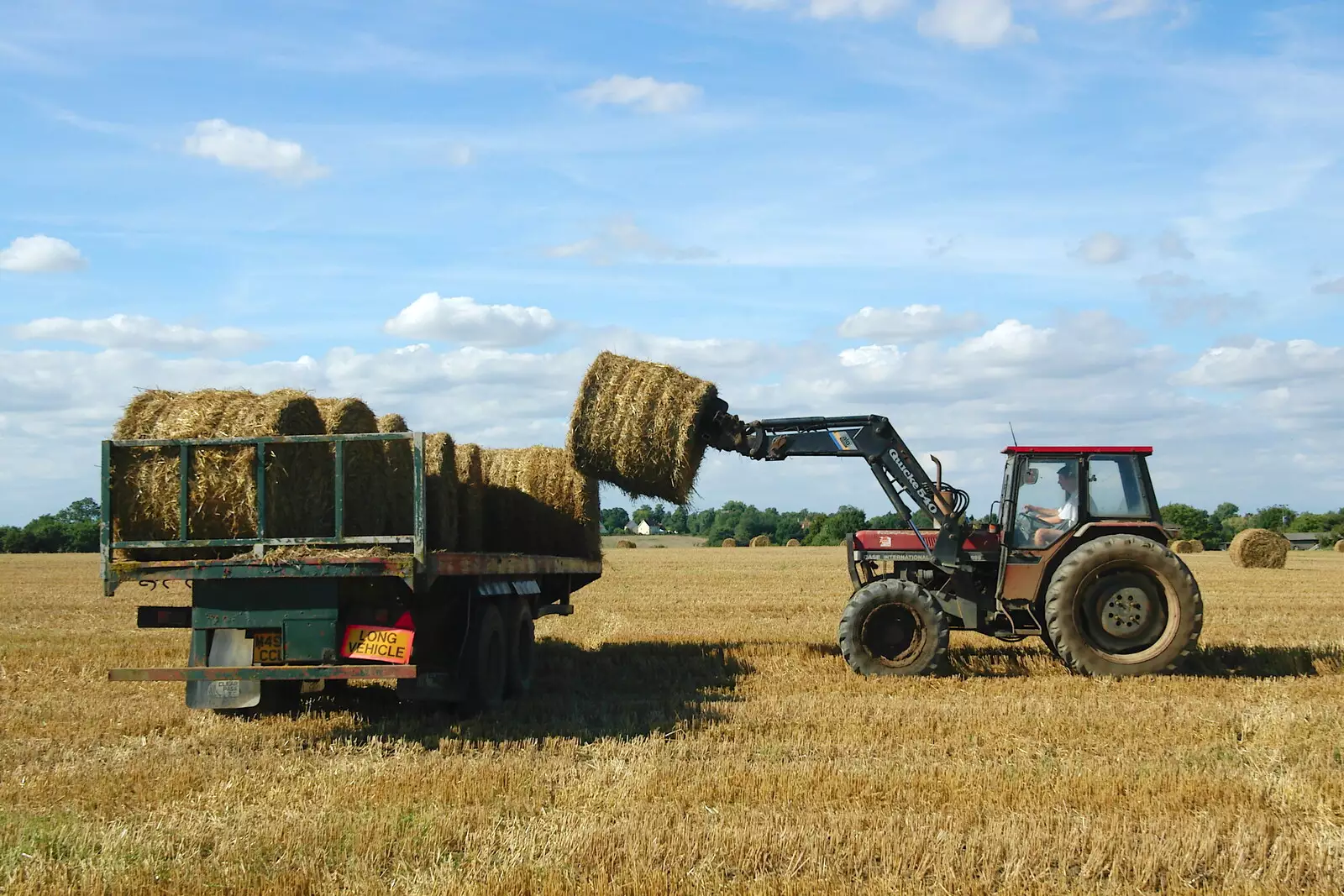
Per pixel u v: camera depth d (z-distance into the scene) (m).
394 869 4.85
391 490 8.66
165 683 10.41
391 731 8.02
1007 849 5.01
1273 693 9.28
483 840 5.14
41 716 8.53
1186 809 5.76
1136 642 10.38
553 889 4.53
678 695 9.38
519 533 11.62
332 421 8.27
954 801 5.85
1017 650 12.16
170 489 7.72
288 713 8.70
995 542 10.96
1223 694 9.34
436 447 9.56
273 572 7.53
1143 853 4.95
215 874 4.74
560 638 14.07
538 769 6.48
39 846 5.07
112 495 7.75
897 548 11.10
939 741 7.47
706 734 7.60
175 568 7.56
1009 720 8.01
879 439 11.08
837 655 11.88
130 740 7.66
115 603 20.23
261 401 8.09
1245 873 4.84
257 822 5.42
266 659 7.72
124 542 7.70
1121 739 7.49
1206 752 7.02
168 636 14.40
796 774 6.29
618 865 4.86
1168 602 10.36
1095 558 10.33
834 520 68.12
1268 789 6.02
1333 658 11.34
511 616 9.68
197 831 5.29
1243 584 25.14
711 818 5.50
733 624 15.87
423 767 6.54
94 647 12.98
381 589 7.88
